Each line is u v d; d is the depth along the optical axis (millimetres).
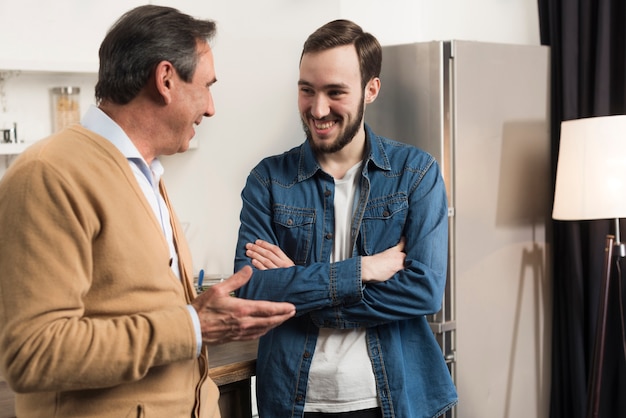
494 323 3096
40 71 2781
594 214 2805
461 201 2951
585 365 3297
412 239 1972
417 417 1984
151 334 1368
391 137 3057
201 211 3248
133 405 1425
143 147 1505
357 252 1985
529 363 3242
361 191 1998
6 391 1956
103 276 1385
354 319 1896
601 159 2797
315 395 1934
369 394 1931
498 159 3049
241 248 2023
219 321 1450
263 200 2051
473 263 3004
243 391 2174
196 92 1495
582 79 3227
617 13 3152
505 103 3053
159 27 1445
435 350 2029
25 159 1345
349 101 1913
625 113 3105
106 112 1486
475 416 3072
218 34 3184
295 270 1906
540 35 3369
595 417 2926
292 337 1963
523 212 3143
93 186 1361
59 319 1300
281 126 3332
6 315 1290
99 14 2959
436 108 2916
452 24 3719
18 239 1293
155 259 1437
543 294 3256
